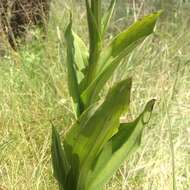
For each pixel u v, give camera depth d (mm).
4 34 1112
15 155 795
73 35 513
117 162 489
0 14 1194
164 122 803
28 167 770
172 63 967
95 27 469
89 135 474
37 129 863
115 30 1185
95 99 485
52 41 1107
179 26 1118
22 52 1113
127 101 453
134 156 766
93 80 481
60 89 940
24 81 975
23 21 1226
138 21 458
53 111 891
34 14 1243
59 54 1023
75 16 1152
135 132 489
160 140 782
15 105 891
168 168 728
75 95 491
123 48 468
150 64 975
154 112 845
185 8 1168
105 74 469
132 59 986
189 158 764
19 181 736
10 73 1020
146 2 1220
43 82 971
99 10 472
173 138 799
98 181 492
